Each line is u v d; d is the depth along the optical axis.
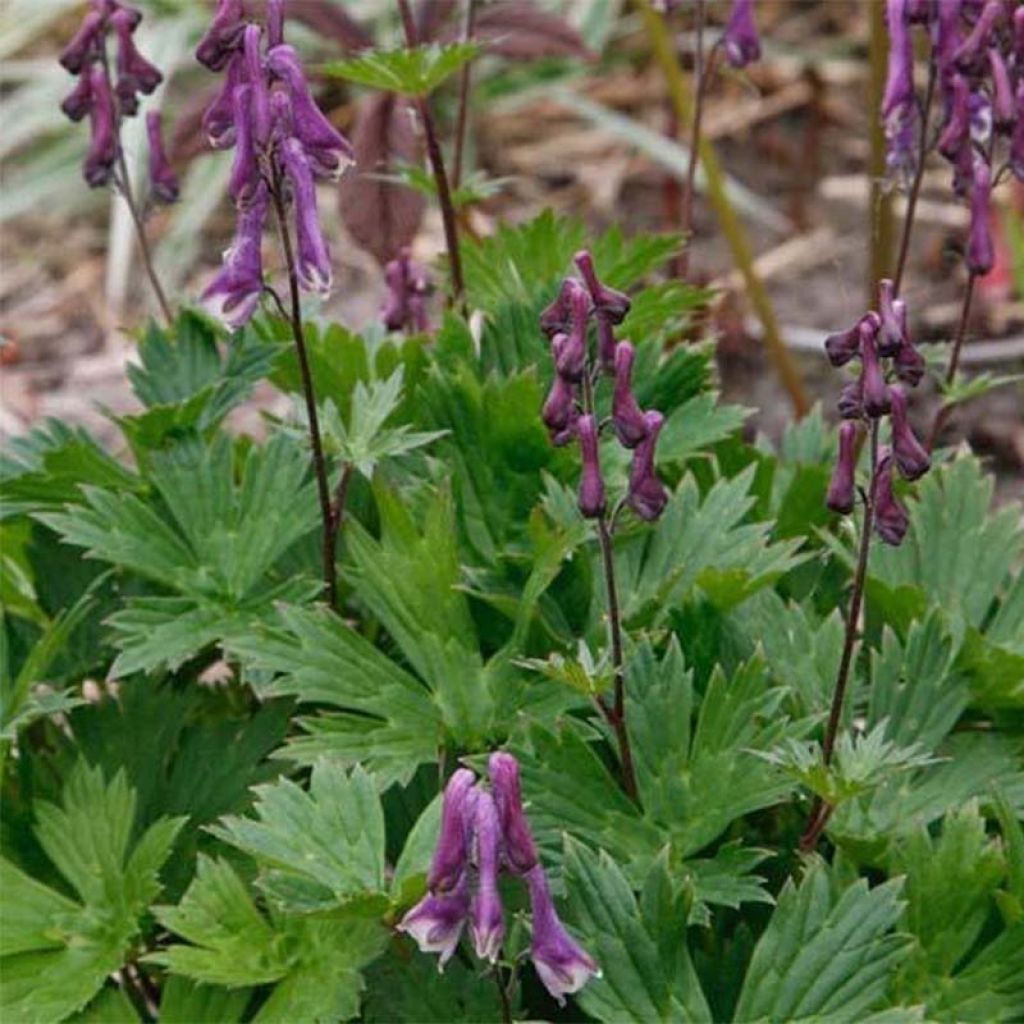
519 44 6.36
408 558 4.68
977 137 4.86
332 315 9.48
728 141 10.66
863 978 3.98
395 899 3.96
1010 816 4.29
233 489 5.00
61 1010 4.41
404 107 6.15
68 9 11.60
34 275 10.24
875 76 6.08
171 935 4.76
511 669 4.62
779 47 11.11
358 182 6.18
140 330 5.70
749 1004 4.00
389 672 4.57
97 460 5.16
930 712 4.64
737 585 4.62
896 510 4.00
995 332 8.82
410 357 5.36
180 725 4.97
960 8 4.79
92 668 5.17
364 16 10.47
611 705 4.46
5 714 4.82
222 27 4.06
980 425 8.30
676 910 4.00
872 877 4.52
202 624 4.78
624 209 10.27
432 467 4.96
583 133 10.88
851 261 9.62
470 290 5.69
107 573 5.00
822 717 4.36
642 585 4.88
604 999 3.98
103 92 5.38
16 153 10.94
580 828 4.29
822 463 5.57
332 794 4.17
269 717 4.91
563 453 5.00
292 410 5.06
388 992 4.34
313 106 4.03
